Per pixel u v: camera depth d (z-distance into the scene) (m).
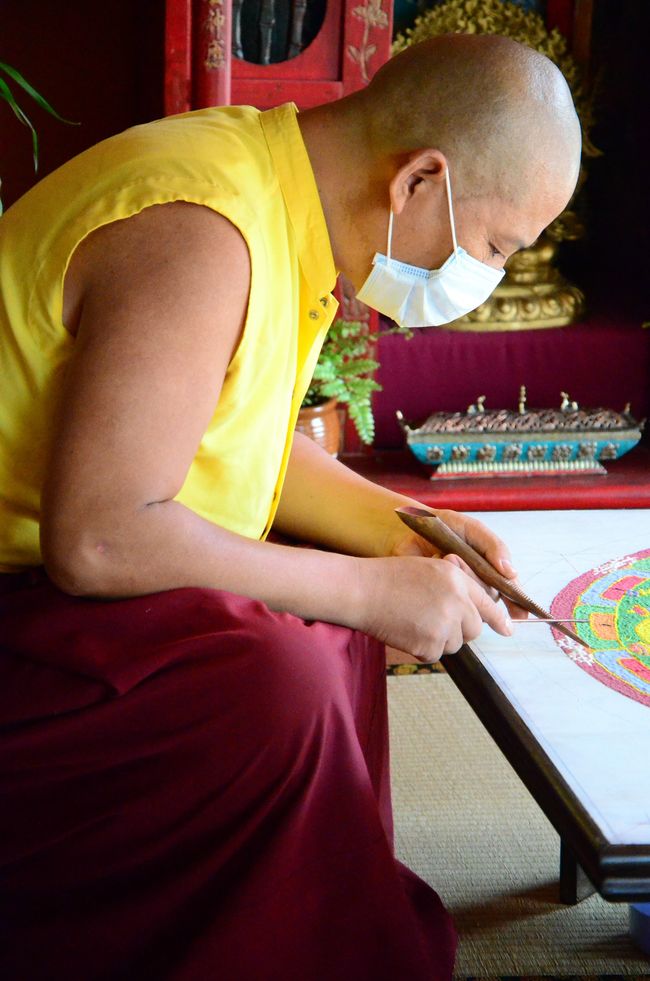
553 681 1.22
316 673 1.19
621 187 3.51
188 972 1.18
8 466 1.30
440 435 2.71
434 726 2.20
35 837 1.24
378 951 1.20
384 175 1.30
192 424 1.17
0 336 1.26
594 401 3.12
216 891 1.22
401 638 1.28
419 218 1.30
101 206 1.19
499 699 1.17
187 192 1.19
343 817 1.20
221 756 1.18
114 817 1.22
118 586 1.19
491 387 3.09
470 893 1.72
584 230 3.42
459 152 1.26
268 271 1.27
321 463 1.66
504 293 3.12
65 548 1.16
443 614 1.27
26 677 1.21
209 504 1.37
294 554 1.27
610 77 3.46
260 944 1.19
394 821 1.90
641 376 3.12
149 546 1.17
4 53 3.04
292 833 1.18
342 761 1.20
